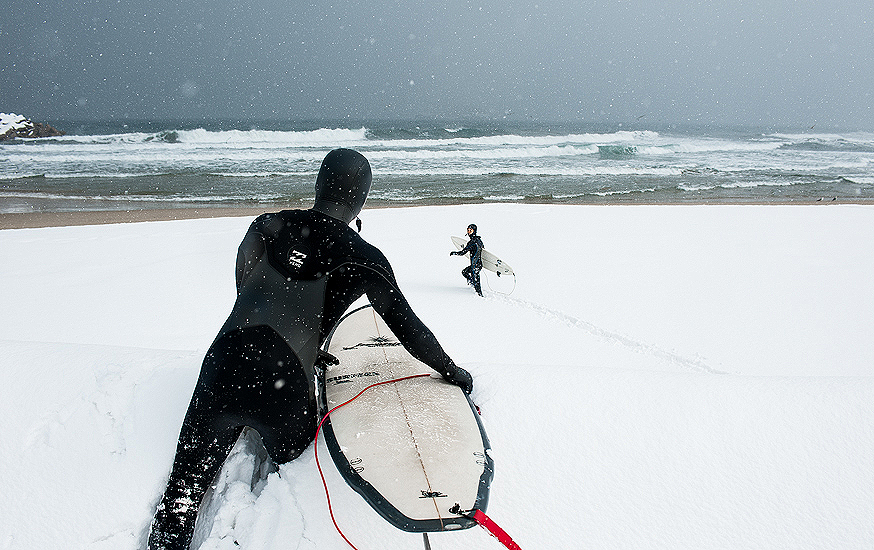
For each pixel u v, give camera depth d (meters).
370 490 1.66
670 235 12.02
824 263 9.34
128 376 2.14
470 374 2.32
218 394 1.71
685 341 5.87
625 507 1.83
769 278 8.40
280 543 1.69
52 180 23.62
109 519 1.77
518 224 13.49
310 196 21.47
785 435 2.01
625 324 6.38
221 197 20.84
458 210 15.70
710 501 1.85
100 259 9.30
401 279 8.62
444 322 6.31
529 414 2.11
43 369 2.12
